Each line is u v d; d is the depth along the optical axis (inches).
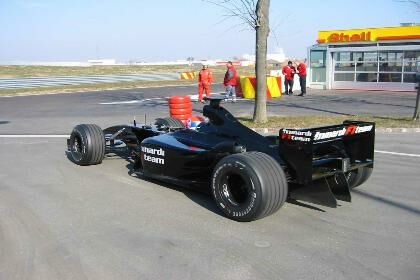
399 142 392.5
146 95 1001.5
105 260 157.6
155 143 247.0
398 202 222.4
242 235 179.5
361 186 250.8
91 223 194.2
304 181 194.2
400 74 942.4
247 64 2869.1
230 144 207.5
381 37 949.2
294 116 551.2
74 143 306.8
